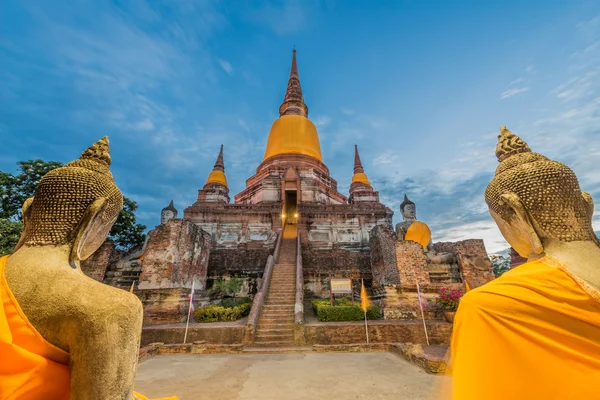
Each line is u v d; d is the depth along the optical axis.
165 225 14.90
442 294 12.86
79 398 1.37
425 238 18.61
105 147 2.35
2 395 1.26
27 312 1.43
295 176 29.80
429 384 6.36
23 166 17.17
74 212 1.83
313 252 20.94
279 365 8.19
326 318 12.82
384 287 14.18
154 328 11.08
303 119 39.03
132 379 1.52
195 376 7.20
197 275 16.78
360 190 34.56
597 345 1.15
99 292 1.55
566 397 1.10
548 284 1.29
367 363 8.23
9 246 12.09
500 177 1.98
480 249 19.17
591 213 1.78
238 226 25.91
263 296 14.11
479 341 1.28
